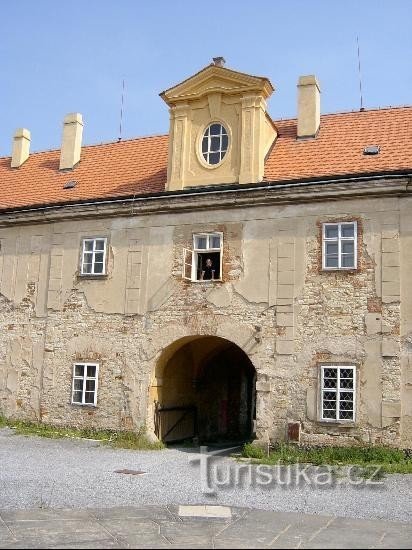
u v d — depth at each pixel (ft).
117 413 56.54
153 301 56.85
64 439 55.62
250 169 55.01
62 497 33.45
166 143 68.54
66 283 61.05
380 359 48.55
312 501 33.76
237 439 67.21
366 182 50.42
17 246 64.59
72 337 59.77
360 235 50.72
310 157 56.85
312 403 49.85
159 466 44.83
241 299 53.62
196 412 63.98
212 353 65.16
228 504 32.94
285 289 52.21
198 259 57.31
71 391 58.90
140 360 56.49
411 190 49.52
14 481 37.17
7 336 63.16
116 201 58.90
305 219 52.70
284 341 51.49
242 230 54.65
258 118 55.83
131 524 28.55
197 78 57.82
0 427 60.18
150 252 57.88
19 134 76.18
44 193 66.85
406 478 40.83
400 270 49.24
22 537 26.07
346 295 50.37
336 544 25.75
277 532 27.58
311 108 60.39
